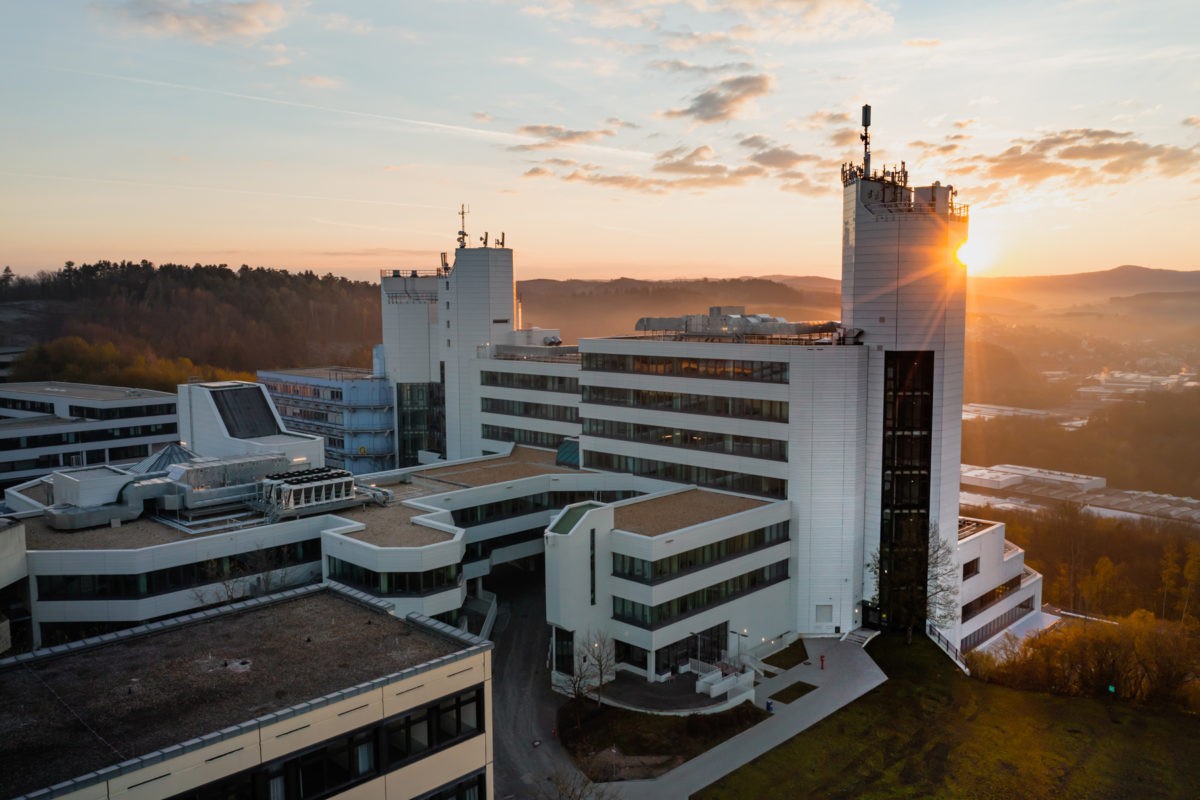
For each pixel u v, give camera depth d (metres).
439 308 148.62
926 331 95.69
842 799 63.66
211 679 41.91
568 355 139.88
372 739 39.91
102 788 32.03
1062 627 102.00
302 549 85.44
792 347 95.25
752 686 80.81
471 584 108.38
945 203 94.62
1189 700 79.56
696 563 85.06
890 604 98.06
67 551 73.88
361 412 157.38
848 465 95.56
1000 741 72.62
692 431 105.38
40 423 154.50
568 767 67.19
